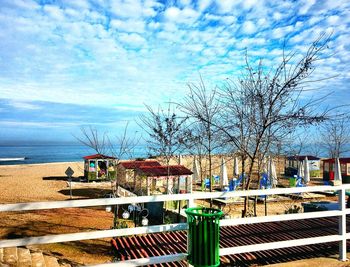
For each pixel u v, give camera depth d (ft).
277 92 26.37
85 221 41.68
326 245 21.09
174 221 46.50
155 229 14.28
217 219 13.97
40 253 21.29
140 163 62.95
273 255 19.62
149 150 39.04
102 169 93.35
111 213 48.98
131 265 13.66
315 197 70.13
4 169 141.59
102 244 29.45
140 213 45.88
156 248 20.17
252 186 60.44
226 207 57.77
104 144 54.95
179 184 58.54
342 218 18.54
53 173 120.98
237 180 73.56
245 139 29.04
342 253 18.43
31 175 113.09
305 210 36.37
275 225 25.46
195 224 13.89
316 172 112.88
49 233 35.01
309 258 19.39
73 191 75.20
